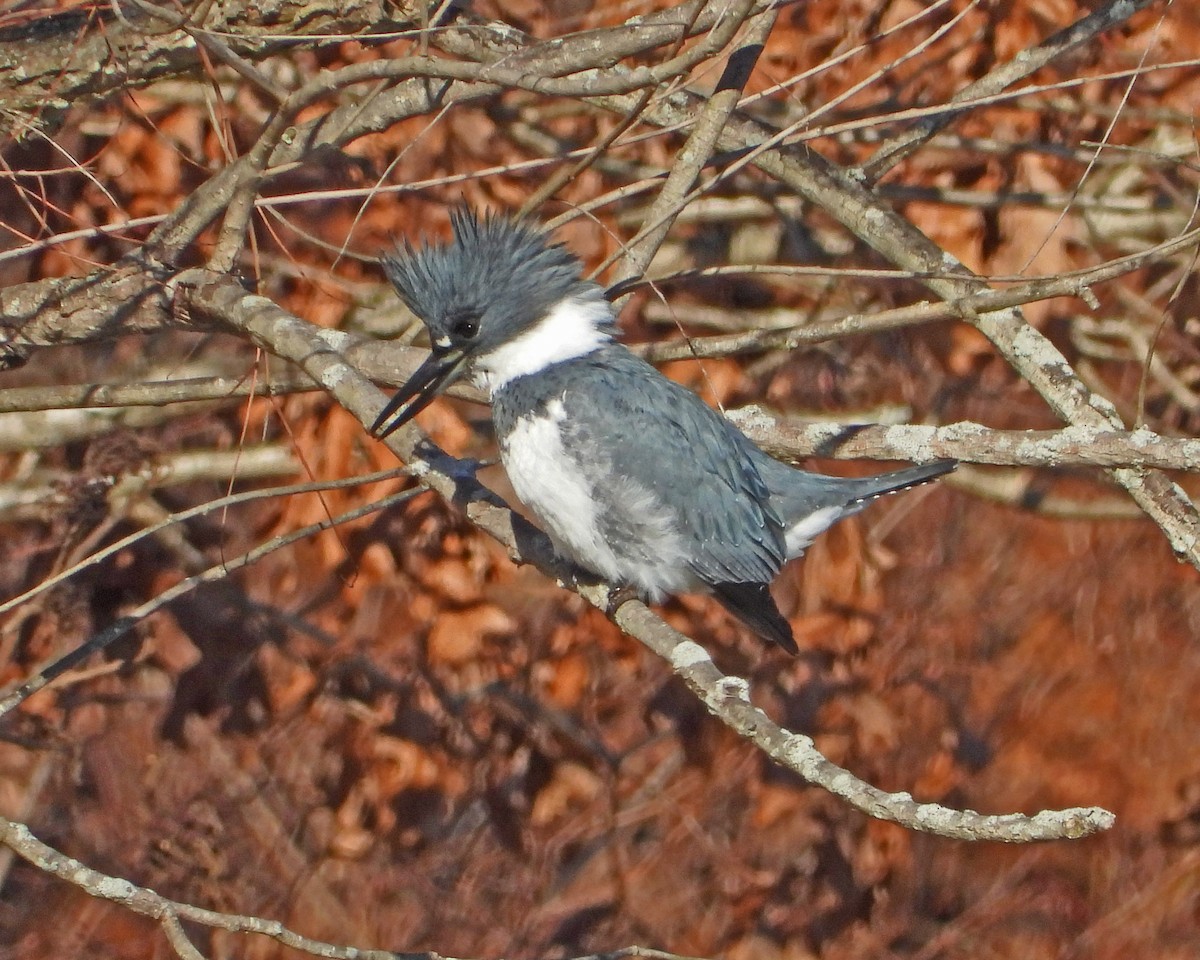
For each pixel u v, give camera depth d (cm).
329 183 1098
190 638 1209
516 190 1143
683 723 1327
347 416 1034
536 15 1149
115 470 1170
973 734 1491
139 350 1208
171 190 1037
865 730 1305
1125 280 1328
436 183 718
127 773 1230
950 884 1462
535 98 1164
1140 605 1534
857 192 837
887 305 1283
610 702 1318
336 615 1200
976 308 689
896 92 1147
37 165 1021
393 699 1178
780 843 1335
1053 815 454
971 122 1180
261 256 1054
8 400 796
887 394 1320
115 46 780
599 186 1177
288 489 656
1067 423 740
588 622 1220
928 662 1451
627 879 1305
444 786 1198
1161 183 1248
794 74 1134
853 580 1268
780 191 1216
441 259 724
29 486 1195
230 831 1222
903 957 1403
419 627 1170
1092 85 1162
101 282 745
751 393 1248
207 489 1249
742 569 766
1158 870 1479
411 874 1246
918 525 1523
